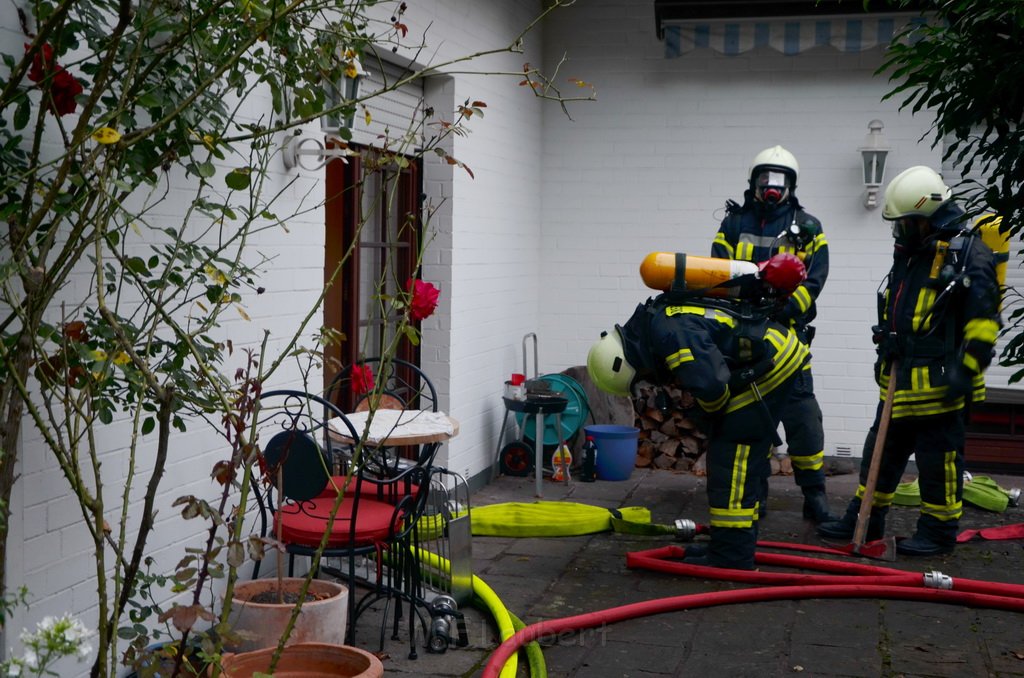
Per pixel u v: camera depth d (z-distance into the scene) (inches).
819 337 363.3
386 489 213.0
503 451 339.9
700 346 218.4
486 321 325.4
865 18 337.1
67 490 146.2
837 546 261.9
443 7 279.7
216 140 135.3
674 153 371.6
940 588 218.1
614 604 215.3
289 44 148.6
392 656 180.7
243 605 159.3
